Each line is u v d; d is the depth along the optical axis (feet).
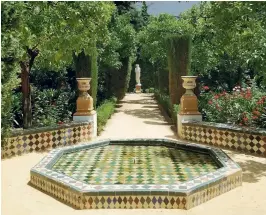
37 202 18.70
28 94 35.96
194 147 28.07
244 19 27.61
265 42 25.52
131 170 23.11
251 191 20.06
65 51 33.37
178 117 35.94
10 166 25.49
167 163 24.82
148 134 37.04
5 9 22.13
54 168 23.57
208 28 47.37
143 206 17.76
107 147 30.27
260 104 35.17
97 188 18.10
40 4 28.19
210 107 39.99
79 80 35.81
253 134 28.27
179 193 17.52
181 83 44.91
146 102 72.79
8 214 17.07
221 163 22.95
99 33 33.78
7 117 26.13
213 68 55.16
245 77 55.93
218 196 19.35
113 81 66.85
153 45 61.46
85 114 35.09
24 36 26.89
